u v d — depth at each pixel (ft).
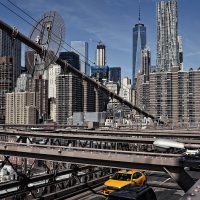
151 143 88.17
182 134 126.82
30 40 112.16
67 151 64.03
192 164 52.75
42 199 66.49
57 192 71.31
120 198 48.08
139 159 57.06
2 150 70.90
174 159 54.08
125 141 90.22
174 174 54.44
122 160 58.39
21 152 69.05
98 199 72.79
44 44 108.88
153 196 52.80
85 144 96.22
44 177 68.74
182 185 53.88
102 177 90.79
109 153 60.03
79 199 72.64
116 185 73.97
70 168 79.20
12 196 62.03
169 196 75.66
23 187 63.21
